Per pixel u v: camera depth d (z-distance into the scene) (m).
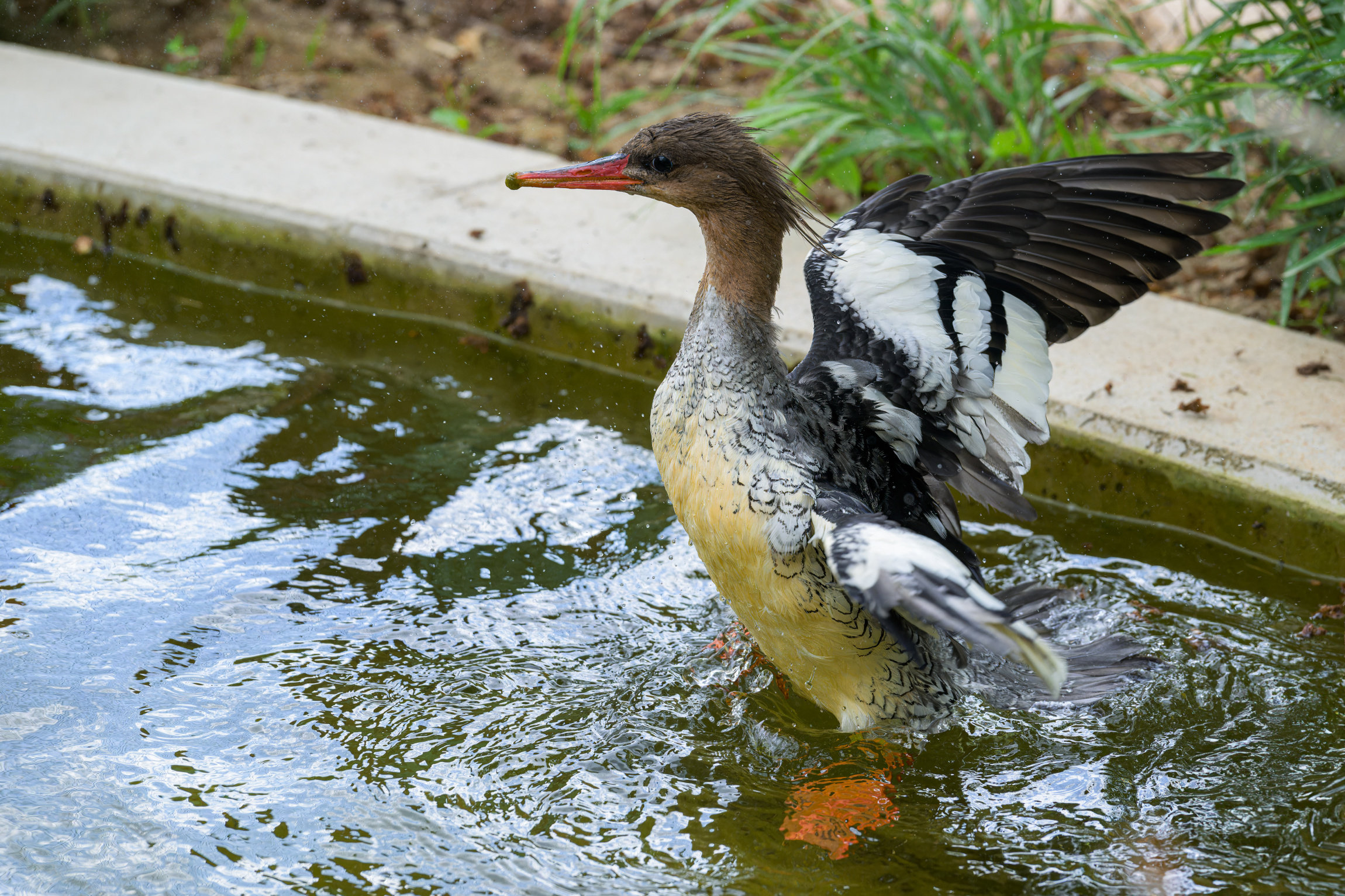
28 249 5.57
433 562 3.93
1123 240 3.35
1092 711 3.43
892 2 5.84
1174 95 5.55
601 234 5.16
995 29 5.83
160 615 3.62
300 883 2.78
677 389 3.15
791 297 4.83
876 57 5.96
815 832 2.99
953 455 3.35
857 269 3.36
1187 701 3.44
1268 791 3.13
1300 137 4.90
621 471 4.39
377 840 2.91
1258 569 3.92
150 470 4.23
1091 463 4.15
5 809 2.92
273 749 3.18
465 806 3.04
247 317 5.21
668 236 5.18
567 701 3.42
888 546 2.66
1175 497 4.04
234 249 5.30
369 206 5.27
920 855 2.96
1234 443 3.97
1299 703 3.41
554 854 2.91
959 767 3.25
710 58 7.27
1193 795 3.13
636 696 3.46
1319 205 4.79
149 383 4.70
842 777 3.21
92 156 5.50
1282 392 4.25
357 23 7.64
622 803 3.09
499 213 5.29
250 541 3.96
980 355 3.26
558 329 4.88
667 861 2.91
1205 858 2.93
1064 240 3.38
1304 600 3.79
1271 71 5.02
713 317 3.12
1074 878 2.88
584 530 4.11
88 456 4.27
